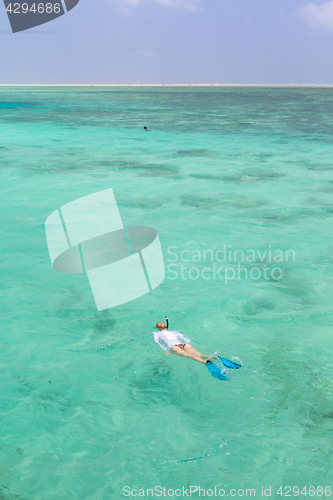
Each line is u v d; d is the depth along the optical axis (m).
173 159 22.17
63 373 5.90
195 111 55.53
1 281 8.64
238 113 52.53
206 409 5.22
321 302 7.96
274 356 6.27
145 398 5.43
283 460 4.41
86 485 4.12
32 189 15.66
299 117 46.94
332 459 4.42
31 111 52.09
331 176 18.47
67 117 44.69
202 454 4.50
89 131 32.97
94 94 123.25
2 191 15.26
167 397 5.45
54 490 4.05
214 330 7.03
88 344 6.62
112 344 6.62
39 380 5.73
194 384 5.69
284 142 28.16
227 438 4.74
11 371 5.91
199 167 20.22
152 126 36.91
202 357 6.10
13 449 4.55
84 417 5.07
